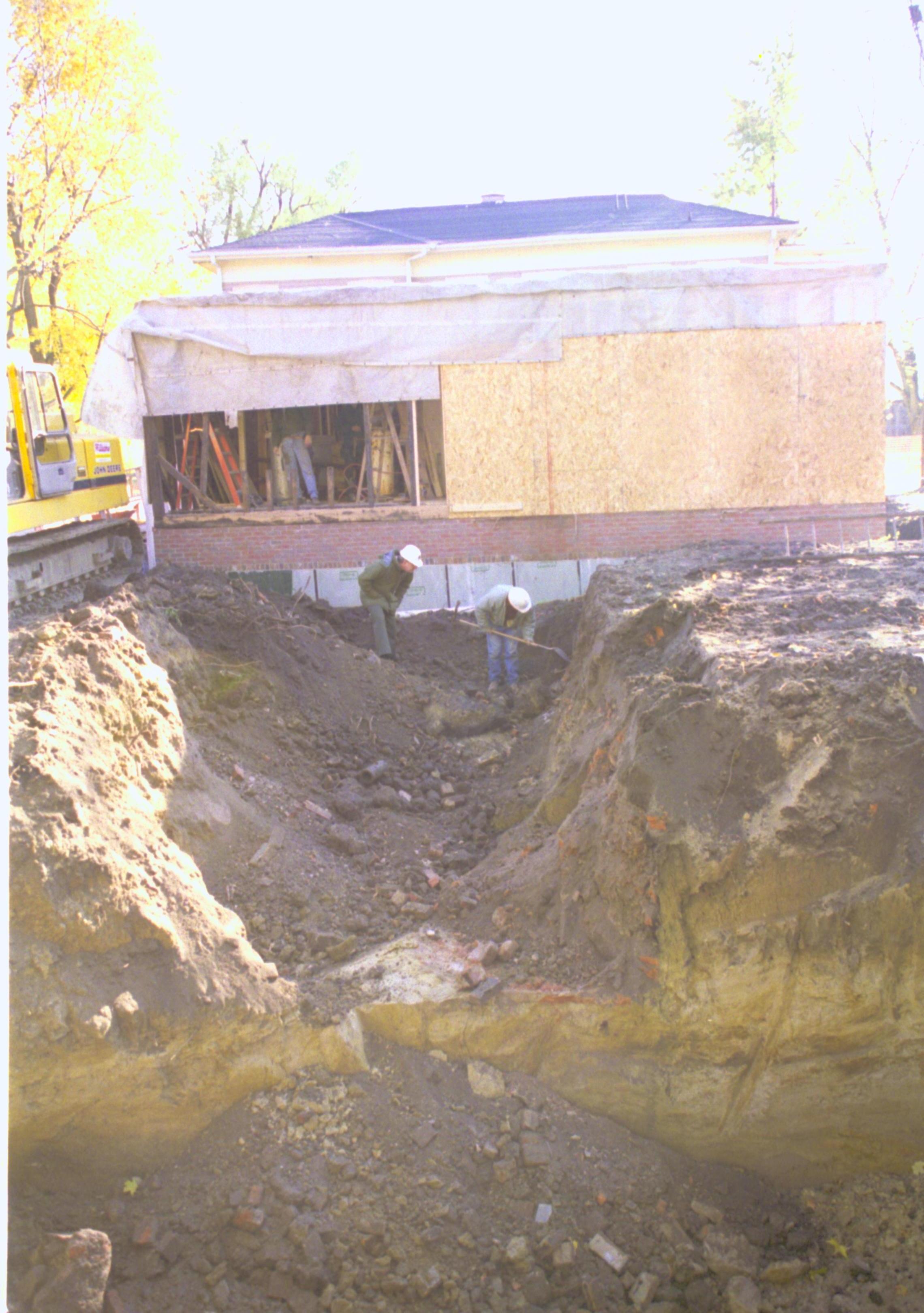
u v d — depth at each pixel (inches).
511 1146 196.2
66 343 824.3
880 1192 206.4
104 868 189.8
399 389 518.6
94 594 350.6
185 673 297.4
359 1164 188.4
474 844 290.7
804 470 519.5
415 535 532.1
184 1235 178.5
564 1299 180.1
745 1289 183.5
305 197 1509.6
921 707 203.6
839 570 375.6
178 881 207.6
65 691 219.9
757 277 504.4
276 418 583.8
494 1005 207.0
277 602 465.7
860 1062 204.4
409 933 235.8
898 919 195.6
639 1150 204.5
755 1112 206.7
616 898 211.8
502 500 526.3
